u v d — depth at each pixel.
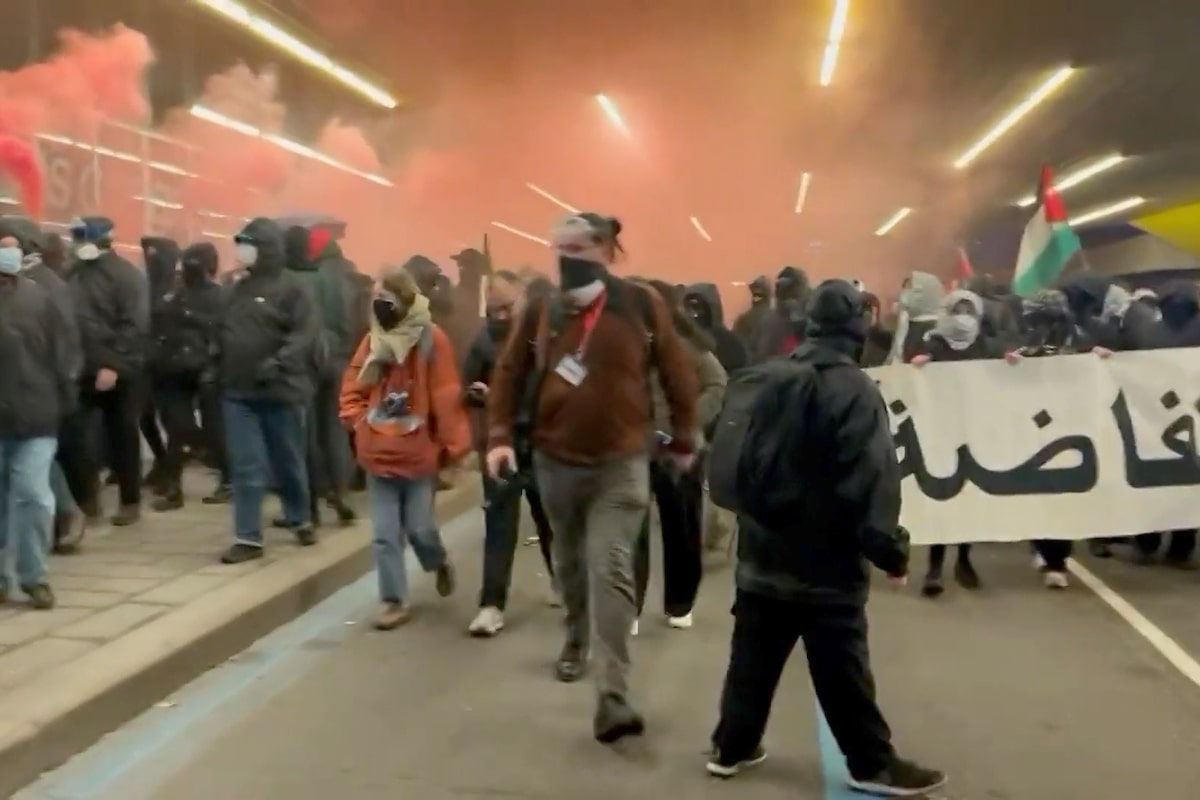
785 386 4.58
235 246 8.02
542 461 5.46
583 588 6.05
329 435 9.33
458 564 9.09
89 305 8.53
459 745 5.31
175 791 4.79
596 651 5.35
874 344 11.43
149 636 6.18
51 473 7.94
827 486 4.54
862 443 4.46
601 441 5.34
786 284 10.10
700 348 7.60
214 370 8.20
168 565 7.78
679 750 5.28
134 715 5.60
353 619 7.42
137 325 8.70
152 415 10.23
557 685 6.16
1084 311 10.26
